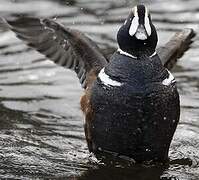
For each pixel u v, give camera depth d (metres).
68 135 13.68
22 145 13.05
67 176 11.75
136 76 11.70
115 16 19.69
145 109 11.66
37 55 17.59
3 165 12.09
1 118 14.32
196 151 13.00
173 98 11.79
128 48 11.80
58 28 12.98
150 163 12.27
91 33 18.64
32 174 11.77
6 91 15.63
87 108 12.09
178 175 11.94
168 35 18.34
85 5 20.39
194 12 19.86
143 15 11.71
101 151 12.23
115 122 11.77
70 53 13.20
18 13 19.83
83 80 13.09
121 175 11.89
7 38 18.42
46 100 15.27
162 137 11.90
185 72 16.59
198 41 18.02
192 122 14.27
